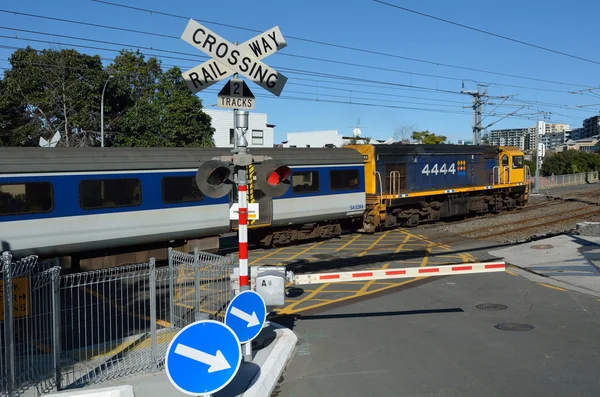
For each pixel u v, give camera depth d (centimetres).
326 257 1598
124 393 589
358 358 736
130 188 1393
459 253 1631
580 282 1198
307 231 1889
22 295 680
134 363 707
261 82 764
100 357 741
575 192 4316
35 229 1232
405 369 691
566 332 836
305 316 961
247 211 754
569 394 604
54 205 1262
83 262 1352
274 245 1833
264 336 797
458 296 1090
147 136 3134
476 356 733
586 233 1883
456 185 2523
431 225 2406
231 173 725
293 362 726
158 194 1441
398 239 1967
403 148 2225
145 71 3625
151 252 1473
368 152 2102
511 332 839
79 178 1302
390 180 2152
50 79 2995
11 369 583
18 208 1211
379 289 1170
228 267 815
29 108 3131
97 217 1330
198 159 1527
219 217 1562
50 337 770
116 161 1367
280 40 773
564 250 1591
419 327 877
